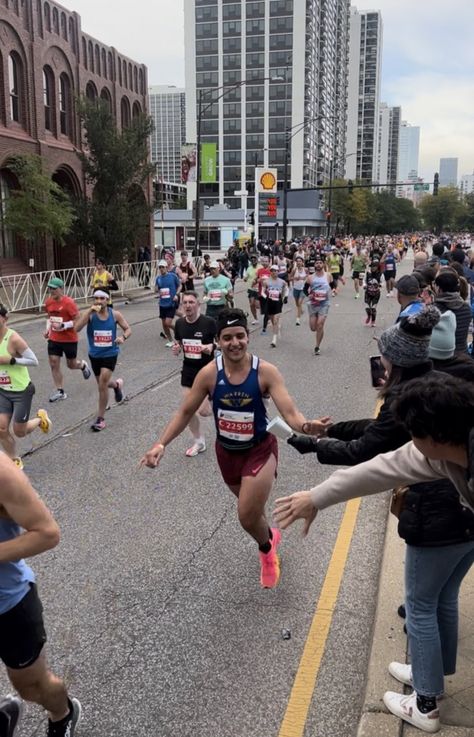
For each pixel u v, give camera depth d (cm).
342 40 15225
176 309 1482
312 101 12588
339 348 1366
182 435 777
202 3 11981
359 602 410
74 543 498
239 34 11931
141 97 3350
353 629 381
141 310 2120
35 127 2462
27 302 2025
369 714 298
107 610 407
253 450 403
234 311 389
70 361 961
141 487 612
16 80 2389
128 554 480
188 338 689
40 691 260
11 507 227
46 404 933
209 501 577
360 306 2188
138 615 401
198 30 12112
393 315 1942
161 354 1320
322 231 11938
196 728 307
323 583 433
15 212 2059
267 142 12206
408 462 249
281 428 313
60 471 657
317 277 1276
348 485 259
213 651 364
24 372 662
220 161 12544
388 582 411
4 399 654
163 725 310
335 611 399
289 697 326
